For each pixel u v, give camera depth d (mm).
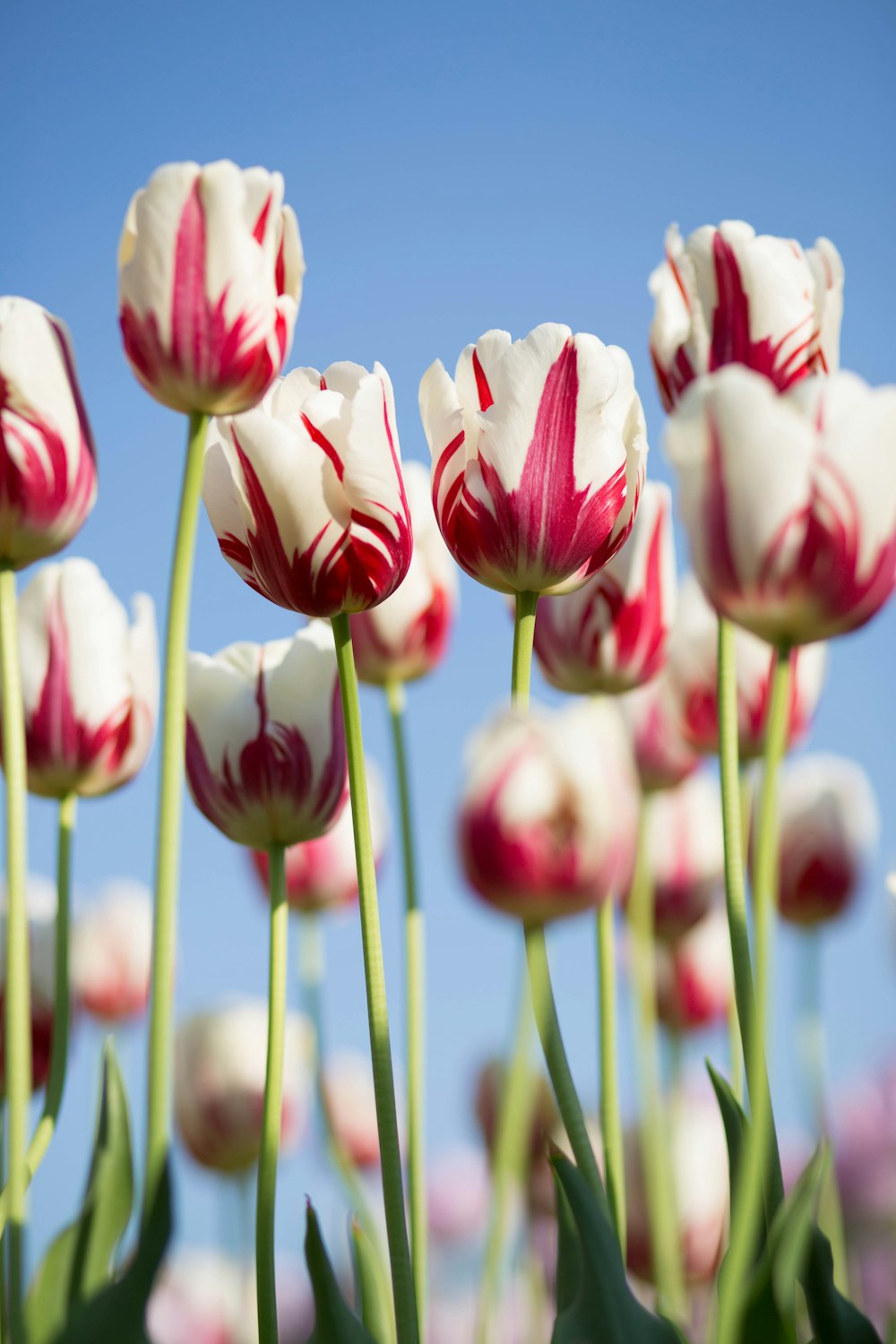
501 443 877
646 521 1026
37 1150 905
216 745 933
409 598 1066
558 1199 844
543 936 812
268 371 885
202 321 874
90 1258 832
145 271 874
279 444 868
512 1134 971
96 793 961
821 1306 829
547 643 1036
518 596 892
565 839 798
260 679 938
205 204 874
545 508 878
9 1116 862
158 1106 840
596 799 796
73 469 899
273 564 876
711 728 1139
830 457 798
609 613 1026
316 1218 817
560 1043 817
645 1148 1058
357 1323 815
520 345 878
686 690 1140
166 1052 846
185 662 876
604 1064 920
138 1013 1358
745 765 1087
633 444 901
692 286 907
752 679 1074
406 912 1006
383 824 1209
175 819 864
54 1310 825
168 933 855
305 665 939
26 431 890
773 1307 794
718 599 811
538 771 797
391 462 874
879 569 801
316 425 875
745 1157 805
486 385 888
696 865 1233
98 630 957
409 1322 825
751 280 898
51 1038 963
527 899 802
